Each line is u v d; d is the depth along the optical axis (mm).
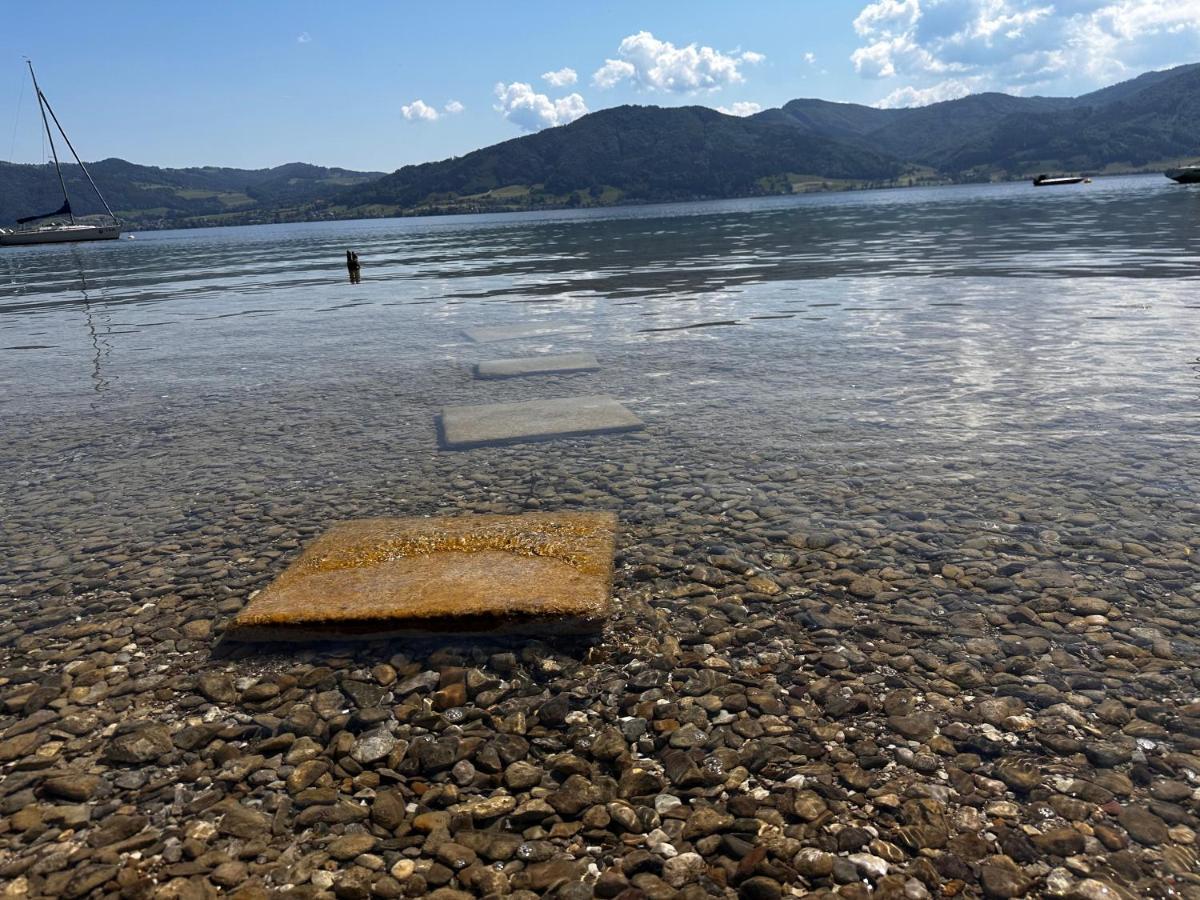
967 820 1915
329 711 2473
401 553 3420
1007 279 12312
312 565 3344
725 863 1818
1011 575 3113
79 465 5105
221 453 5227
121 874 1848
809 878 1763
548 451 4945
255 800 2094
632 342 8539
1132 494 3795
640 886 1766
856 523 3664
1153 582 2998
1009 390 5754
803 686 2496
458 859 1863
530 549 3408
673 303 11617
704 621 2906
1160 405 5172
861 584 3111
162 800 2107
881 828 1902
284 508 4219
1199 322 7891
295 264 28031
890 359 6996
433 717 2424
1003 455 4430
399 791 2111
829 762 2145
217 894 1778
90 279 23812
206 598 3254
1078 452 4402
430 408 6152
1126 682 2424
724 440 4980
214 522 4066
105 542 3869
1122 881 1722
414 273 20844
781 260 18422
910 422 5129
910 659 2609
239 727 2410
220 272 25047
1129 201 43219
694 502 4023
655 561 3393
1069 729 2229
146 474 4867
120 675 2727
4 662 2844
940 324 8594
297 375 7672
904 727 2275
